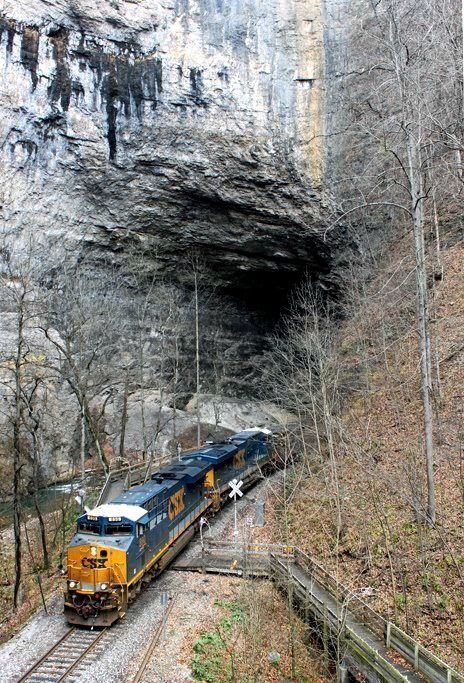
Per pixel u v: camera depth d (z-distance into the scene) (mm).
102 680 13094
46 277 37219
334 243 41906
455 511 17094
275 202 40938
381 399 26734
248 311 53438
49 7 35750
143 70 38125
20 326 22359
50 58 36188
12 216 36094
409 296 30047
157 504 19125
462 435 19797
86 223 40156
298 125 40188
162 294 46031
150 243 42938
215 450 27906
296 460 32906
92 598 15711
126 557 16109
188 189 40188
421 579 15508
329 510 21328
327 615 14797
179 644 14898
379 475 18875
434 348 25438
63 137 37219
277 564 18859
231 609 16906
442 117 23750
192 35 39031
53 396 35219
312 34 40531
